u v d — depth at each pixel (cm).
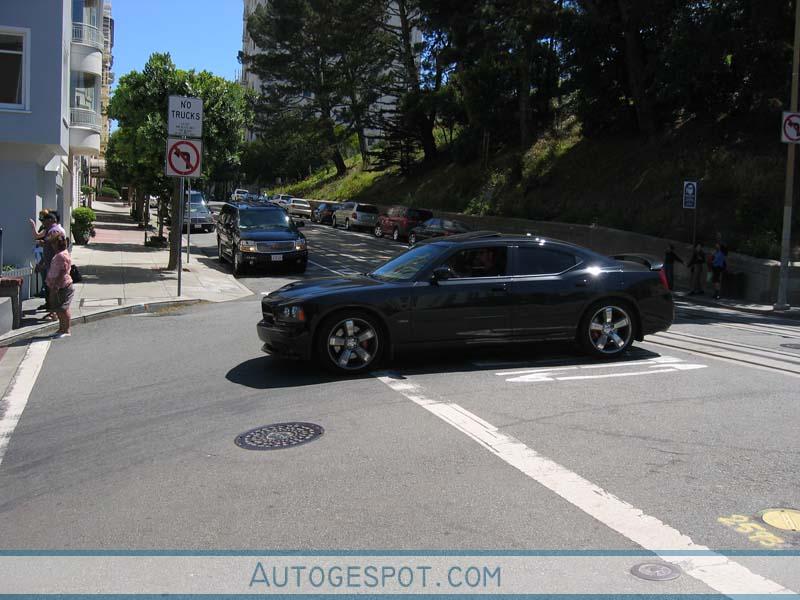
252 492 498
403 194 4916
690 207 2111
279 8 5756
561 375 834
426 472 527
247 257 2019
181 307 1451
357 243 3347
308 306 812
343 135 6200
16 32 1476
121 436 632
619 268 927
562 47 3284
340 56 5881
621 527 438
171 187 2048
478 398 729
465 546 416
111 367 910
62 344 1068
